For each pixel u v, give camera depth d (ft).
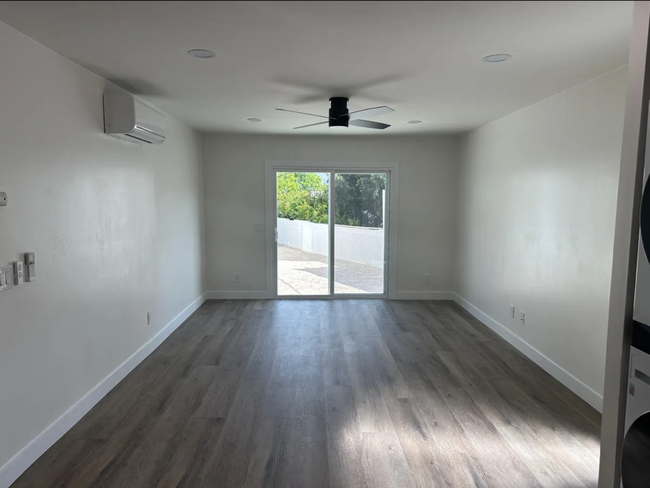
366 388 10.71
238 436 8.50
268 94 11.66
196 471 7.40
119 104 10.12
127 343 11.53
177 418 9.18
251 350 13.38
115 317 10.81
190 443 8.25
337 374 11.57
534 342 12.48
